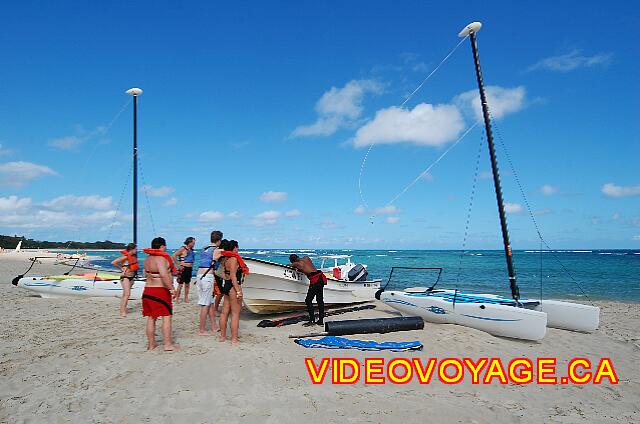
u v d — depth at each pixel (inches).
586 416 204.8
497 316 351.3
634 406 219.9
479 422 188.2
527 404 215.9
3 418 178.5
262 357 260.2
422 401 208.1
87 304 491.8
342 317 422.9
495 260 2101.4
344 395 209.6
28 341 300.4
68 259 1533.0
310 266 386.9
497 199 410.9
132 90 650.8
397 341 316.5
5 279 854.5
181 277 500.7
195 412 184.9
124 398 197.9
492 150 418.0
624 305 628.1
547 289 848.9
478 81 430.6
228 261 293.7
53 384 214.8
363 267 587.8
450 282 1002.1
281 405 194.1
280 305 426.0
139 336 313.6
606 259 2149.4
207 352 265.7
